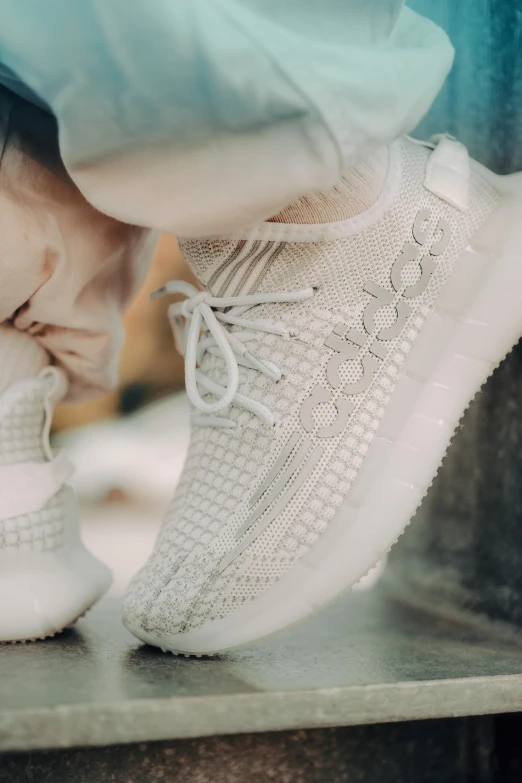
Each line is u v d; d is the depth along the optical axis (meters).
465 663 0.59
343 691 0.49
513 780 0.65
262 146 0.48
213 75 0.45
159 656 0.59
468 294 0.64
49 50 0.46
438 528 0.88
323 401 0.60
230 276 0.61
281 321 0.60
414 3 0.76
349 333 0.60
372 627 0.77
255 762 0.58
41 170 0.59
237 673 0.54
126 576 1.10
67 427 2.19
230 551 0.58
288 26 0.49
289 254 0.60
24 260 0.58
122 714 0.44
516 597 0.73
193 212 0.50
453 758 0.65
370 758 0.62
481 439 0.79
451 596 0.83
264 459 0.59
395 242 0.62
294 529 0.58
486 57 0.73
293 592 0.58
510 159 0.71
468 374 0.63
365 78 0.49
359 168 0.59
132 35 0.45
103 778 0.55
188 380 0.62
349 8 0.50
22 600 0.60
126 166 0.49
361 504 0.60
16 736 0.42
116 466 2.06
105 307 0.68
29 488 0.62
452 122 0.77
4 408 0.63
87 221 0.62
